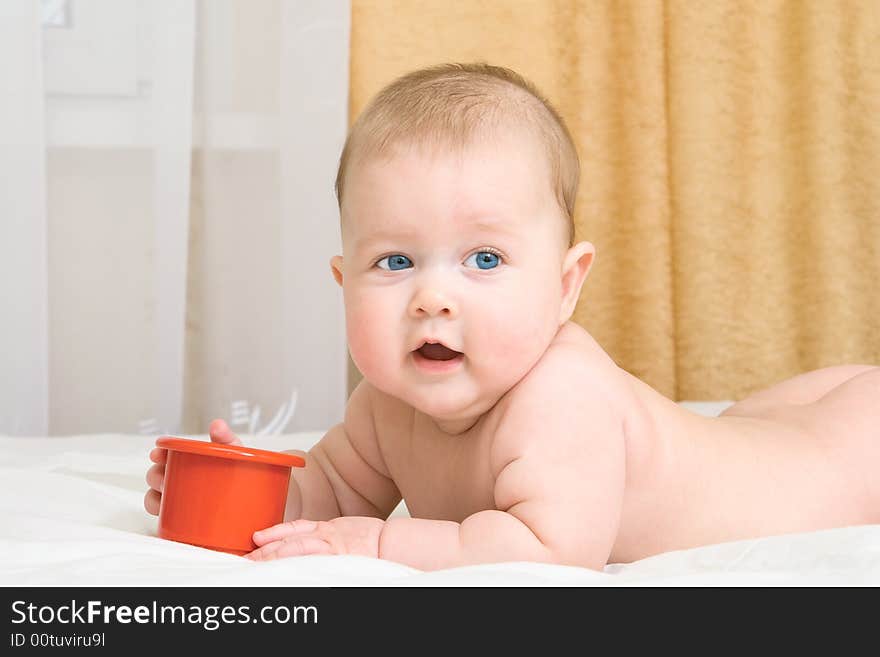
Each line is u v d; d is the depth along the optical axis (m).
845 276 2.84
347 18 2.70
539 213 1.10
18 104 2.56
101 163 2.67
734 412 1.54
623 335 2.84
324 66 2.70
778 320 2.87
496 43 2.79
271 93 2.71
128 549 0.92
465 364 1.07
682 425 1.23
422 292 1.05
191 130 2.66
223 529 0.99
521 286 1.07
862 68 2.84
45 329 2.58
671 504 1.19
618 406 1.13
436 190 1.05
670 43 2.83
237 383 2.73
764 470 1.26
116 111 2.66
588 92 2.83
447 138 1.07
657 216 2.80
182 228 2.64
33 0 2.57
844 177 2.85
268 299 2.73
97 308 2.69
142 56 2.65
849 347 2.85
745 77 2.84
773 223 2.86
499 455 1.09
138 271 2.69
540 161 1.12
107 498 1.24
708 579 0.84
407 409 1.25
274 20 2.70
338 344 2.73
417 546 1.01
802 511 1.27
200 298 2.73
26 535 0.96
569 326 1.21
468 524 1.03
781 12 2.85
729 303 2.86
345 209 1.12
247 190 2.72
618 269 2.85
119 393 2.71
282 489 1.03
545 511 1.04
